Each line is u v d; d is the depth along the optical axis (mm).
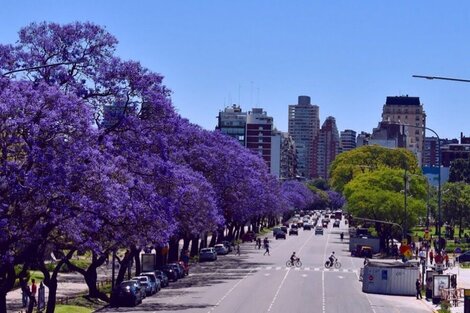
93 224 47219
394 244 134000
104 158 48656
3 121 42719
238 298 72375
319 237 192125
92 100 60656
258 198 134000
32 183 42406
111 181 49031
